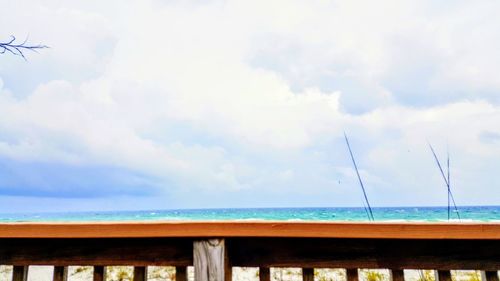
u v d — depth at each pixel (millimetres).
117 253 1545
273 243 1513
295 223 1338
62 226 1403
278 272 3586
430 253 1439
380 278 3199
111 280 3336
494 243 1418
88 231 1394
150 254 1529
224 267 1398
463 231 1280
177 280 1512
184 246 1514
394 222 1316
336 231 1313
